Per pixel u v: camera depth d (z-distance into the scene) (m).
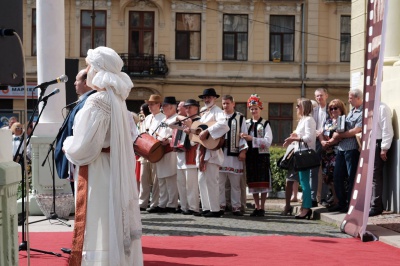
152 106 13.15
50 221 10.01
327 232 9.54
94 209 5.95
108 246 5.91
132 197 6.07
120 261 5.84
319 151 11.88
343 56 34.50
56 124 10.82
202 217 11.64
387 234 8.83
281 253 7.66
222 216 11.82
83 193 5.97
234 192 11.98
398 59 11.95
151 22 34.19
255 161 11.89
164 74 34.09
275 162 15.10
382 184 10.70
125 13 34.03
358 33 14.62
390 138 10.48
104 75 6.02
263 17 34.50
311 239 8.75
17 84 4.76
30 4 33.16
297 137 11.12
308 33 34.44
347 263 7.11
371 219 10.16
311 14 34.41
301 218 11.31
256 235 9.20
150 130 13.08
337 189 11.09
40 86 7.28
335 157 11.57
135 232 6.05
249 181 11.88
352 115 10.88
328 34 34.50
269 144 11.98
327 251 7.84
